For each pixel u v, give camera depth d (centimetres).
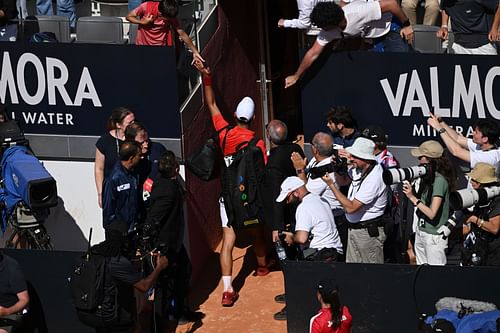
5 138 3381
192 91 3550
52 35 3519
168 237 3164
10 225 3403
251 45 4016
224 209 3347
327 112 3412
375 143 3189
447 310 2770
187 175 3434
